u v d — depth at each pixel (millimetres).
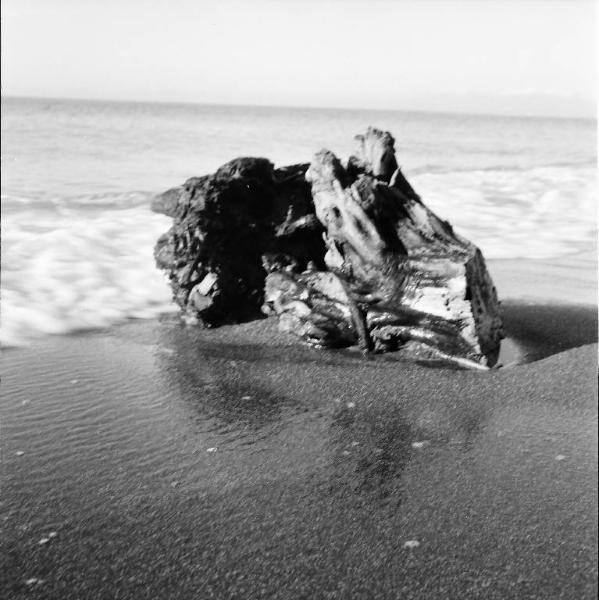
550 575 1578
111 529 1674
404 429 2086
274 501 1773
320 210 2814
